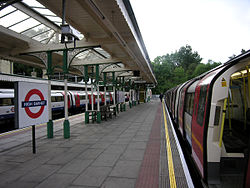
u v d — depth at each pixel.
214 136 3.31
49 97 7.40
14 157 5.18
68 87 20.41
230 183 3.25
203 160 3.32
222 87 3.23
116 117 13.66
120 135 7.73
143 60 11.73
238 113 5.09
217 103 3.27
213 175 3.25
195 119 4.14
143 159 4.80
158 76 49.47
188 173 3.87
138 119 12.51
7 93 11.91
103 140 6.93
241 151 3.54
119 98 15.83
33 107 5.43
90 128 9.40
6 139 7.29
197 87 4.43
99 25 5.88
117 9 4.57
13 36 6.62
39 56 7.32
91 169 4.25
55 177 3.89
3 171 4.25
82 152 5.53
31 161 4.86
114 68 13.70
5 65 21.06
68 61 7.45
